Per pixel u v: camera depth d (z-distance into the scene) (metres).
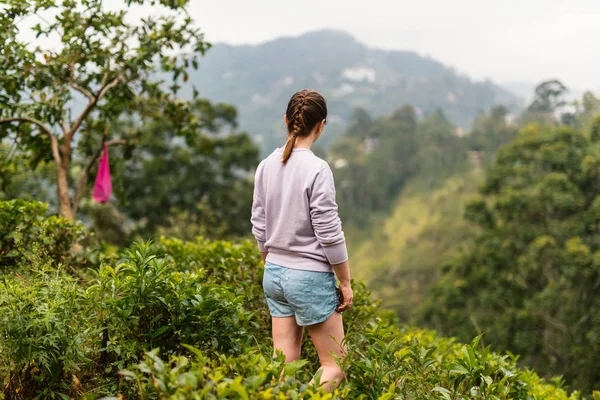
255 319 3.46
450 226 72.62
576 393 4.36
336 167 120.56
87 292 2.60
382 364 2.61
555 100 67.88
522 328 18.92
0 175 6.25
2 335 2.31
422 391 2.67
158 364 1.95
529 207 22.03
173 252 4.82
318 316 2.52
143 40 5.62
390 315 5.65
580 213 21.66
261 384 2.04
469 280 22.86
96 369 2.71
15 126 5.78
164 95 6.54
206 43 5.88
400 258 73.62
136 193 27.78
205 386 1.96
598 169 21.48
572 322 17.83
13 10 5.03
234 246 4.71
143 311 2.65
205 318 2.59
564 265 18.83
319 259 2.52
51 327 2.39
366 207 112.19
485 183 24.69
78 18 5.29
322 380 2.54
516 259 21.30
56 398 2.50
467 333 19.69
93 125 6.55
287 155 2.58
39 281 2.81
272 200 2.60
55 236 4.40
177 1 5.50
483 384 2.62
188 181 28.59
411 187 112.44
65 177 5.82
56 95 5.43
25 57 5.16
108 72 5.77
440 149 115.12
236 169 31.31
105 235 15.57
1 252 4.14
